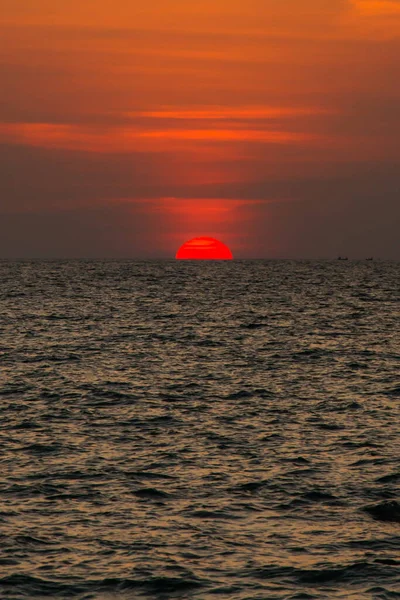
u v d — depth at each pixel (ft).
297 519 238.89
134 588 196.24
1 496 253.85
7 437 324.39
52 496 254.88
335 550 217.56
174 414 370.32
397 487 266.77
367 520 238.89
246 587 197.26
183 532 228.22
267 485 268.21
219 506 248.52
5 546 216.74
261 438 328.49
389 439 328.49
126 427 344.08
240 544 221.05
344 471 284.00
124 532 227.81
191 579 200.54
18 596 191.62
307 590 195.93
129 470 282.56
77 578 200.44
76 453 302.66
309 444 319.88
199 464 290.76
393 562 210.59
